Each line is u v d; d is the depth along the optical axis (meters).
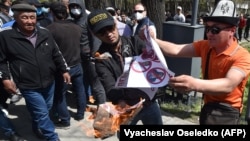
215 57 1.96
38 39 3.29
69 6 4.26
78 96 4.34
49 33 3.43
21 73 3.27
